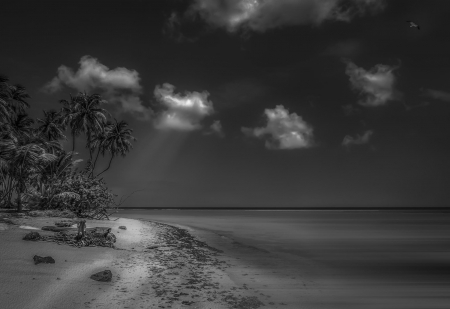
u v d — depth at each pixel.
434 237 41.09
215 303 9.30
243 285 11.78
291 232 43.50
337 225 69.12
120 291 9.55
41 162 31.05
